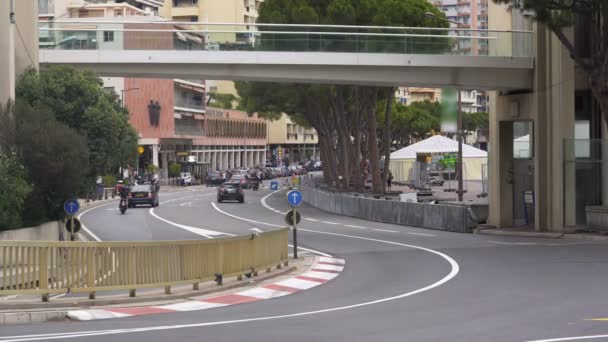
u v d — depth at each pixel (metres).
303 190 93.31
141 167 136.25
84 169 41.84
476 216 50.72
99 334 16.70
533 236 46.06
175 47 47.72
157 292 24.53
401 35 47.81
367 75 48.38
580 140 46.56
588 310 19.81
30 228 36.94
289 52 47.41
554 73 47.19
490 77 48.66
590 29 46.94
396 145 157.38
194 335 16.50
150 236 48.28
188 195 107.31
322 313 20.16
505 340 15.59
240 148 180.62
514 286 25.20
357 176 92.88
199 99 156.12
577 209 47.06
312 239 45.59
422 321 18.42
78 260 21.66
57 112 46.19
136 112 135.00
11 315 19.36
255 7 180.12
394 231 51.12
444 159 105.12
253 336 16.33
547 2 41.53
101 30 48.00
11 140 39.25
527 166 51.66
